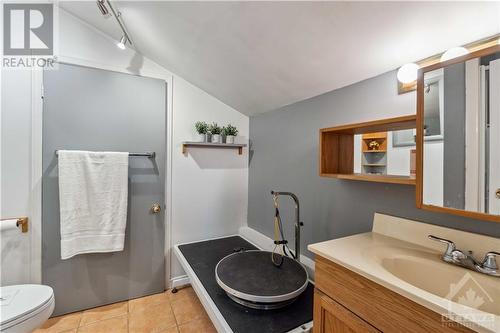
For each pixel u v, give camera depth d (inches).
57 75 67.6
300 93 68.7
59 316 69.2
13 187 64.2
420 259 38.1
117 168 72.6
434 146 36.7
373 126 44.9
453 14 33.4
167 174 84.8
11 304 51.0
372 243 44.4
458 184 34.5
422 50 41.5
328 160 54.4
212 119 93.0
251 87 75.4
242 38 53.5
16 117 64.2
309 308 50.9
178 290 85.2
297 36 47.4
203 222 92.9
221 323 45.9
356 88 55.9
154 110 81.1
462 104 34.5
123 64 76.3
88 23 71.3
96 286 73.6
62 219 66.2
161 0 49.6
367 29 40.7
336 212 61.2
